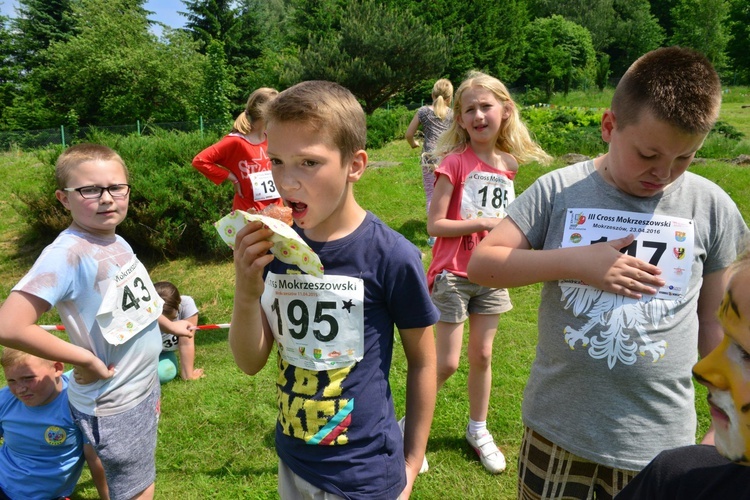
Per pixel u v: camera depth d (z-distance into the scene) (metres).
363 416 1.61
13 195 10.58
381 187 9.37
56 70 35.16
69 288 2.20
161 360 4.06
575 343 1.68
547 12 58.38
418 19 30.42
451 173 2.89
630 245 1.66
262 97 4.46
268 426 3.45
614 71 58.12
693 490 1.01
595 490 1.79
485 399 3.03
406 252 1.62
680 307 1.63
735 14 42.53
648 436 1.63
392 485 1.65
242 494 2.87
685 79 1.40
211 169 4.62
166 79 34.53
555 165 10.38
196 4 43.78
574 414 1.69
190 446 3.28
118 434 2.33
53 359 2.14
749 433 0.82
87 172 2.29
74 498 2.93
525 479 1.87
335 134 1.42
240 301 1.49
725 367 0.84
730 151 11.55
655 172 1.53
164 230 7.04
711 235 1.67
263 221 1.33
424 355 1.74
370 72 27.58
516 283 1.73
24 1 39.81
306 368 1.62
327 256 1.60
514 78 40.31
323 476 1.61
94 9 35.81
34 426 2.59
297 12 39.16
